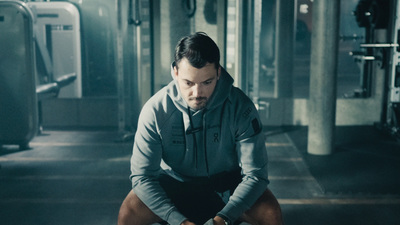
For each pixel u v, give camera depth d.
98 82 6.49
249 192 1.80
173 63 1.79
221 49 4.51
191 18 4.55
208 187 1.99
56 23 5.61
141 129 1.86
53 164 4.23
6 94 4.58
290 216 3.04
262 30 8.29
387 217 3.02
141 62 5.21
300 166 4.16
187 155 1.92
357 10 5.61
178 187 1.99
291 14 5.64
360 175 3.85
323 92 4.36
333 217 3.03
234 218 1.74
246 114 1.85
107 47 6.41
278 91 5.82
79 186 3.63
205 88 1.66
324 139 4.45
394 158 4.36
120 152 4.65
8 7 4.43
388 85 5.46
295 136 5.26
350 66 10.70
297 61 12.39
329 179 3.74
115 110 5.81
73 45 5.68
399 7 4.97
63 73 5.75
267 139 5.16
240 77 4.88
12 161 4.34
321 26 4.21
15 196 3.41
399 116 5.25
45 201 3.30
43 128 5.74
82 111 5.82
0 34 4.47
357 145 4.86
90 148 4.80
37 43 5.35
